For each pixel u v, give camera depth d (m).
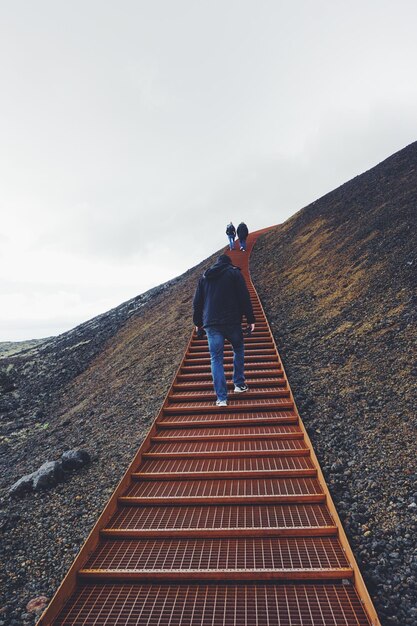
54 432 7.12
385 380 4.84
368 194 16.45
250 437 4.22
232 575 2.46
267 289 12.38
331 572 2.42
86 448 5.18
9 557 3.05
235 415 4.75
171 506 3.26
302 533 2.81
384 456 3.62
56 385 13.88
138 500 3.29
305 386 5.41
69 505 3.69
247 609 2.26
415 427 3.85
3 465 6.38
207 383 5.74
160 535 2.88
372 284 8.05
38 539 3.24
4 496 4.26
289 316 9.01
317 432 4.26
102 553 2.74
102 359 14.91
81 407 8.38
